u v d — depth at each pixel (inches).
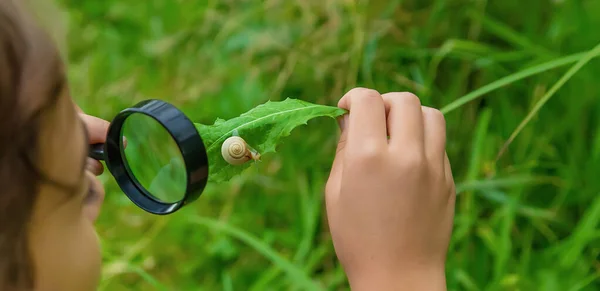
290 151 34.9
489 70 33.4
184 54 42.5
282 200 34.5
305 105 19.9
